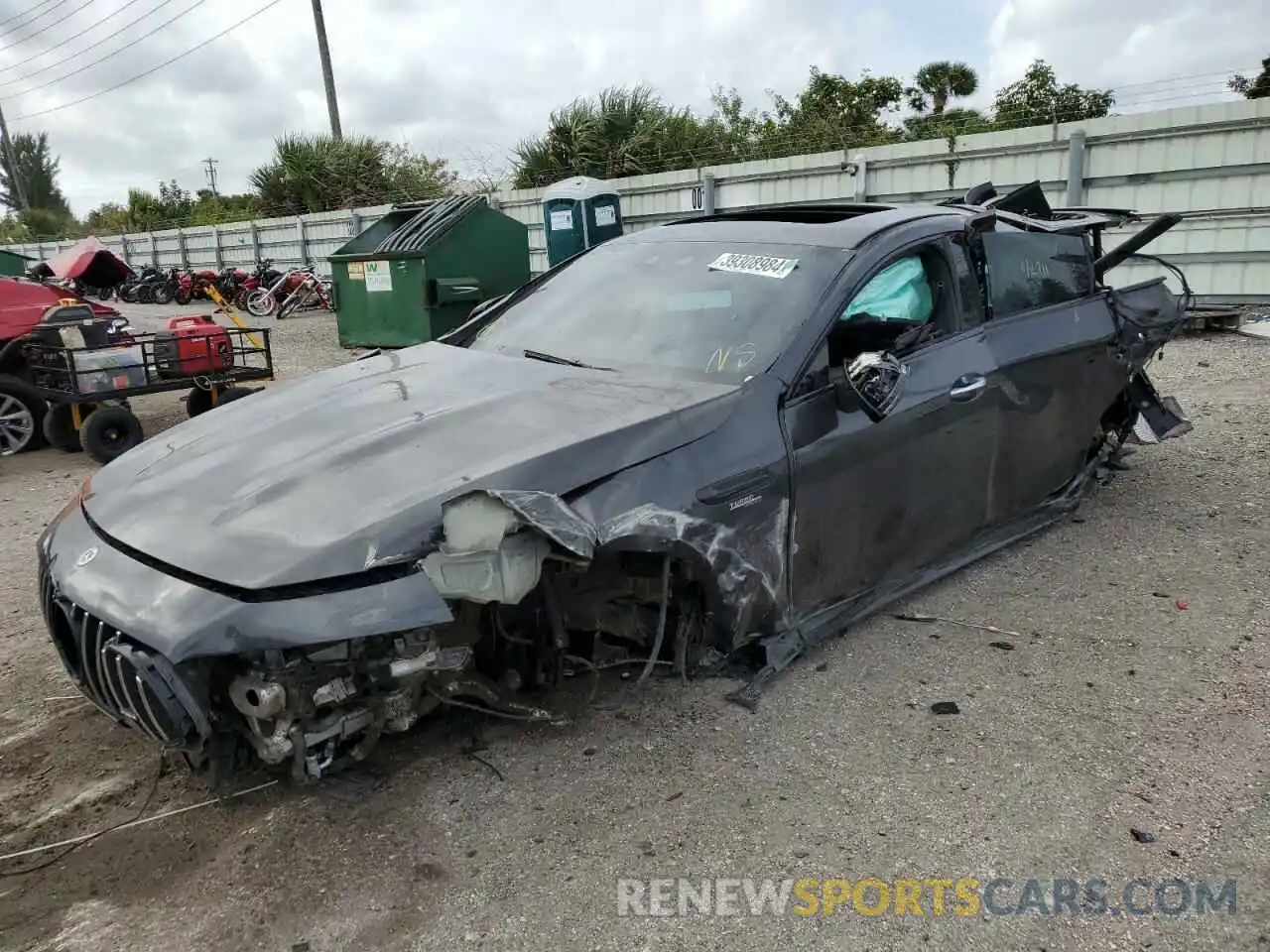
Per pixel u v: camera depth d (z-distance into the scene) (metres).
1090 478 5.31
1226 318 10.04
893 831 2.64
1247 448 6.20
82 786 2.94
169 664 2.34
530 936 2.29
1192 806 2.72
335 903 2.41
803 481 3.21
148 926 2.35
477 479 2.61
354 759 2.75
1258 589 4.15
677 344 3.51
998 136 11.11
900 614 4.00
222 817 2.75
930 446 3.73
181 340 8.12
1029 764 2.94
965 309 3.98
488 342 4.01
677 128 19.38
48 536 3.05
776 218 4.29
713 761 2.97
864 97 22.83
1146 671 3.49
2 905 2.44
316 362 11.91
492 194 17.41
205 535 2.59
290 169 25.66
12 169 55.09
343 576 2.39
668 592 3.02
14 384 7.92
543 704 3.24
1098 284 5.01
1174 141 9.98
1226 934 2.26
